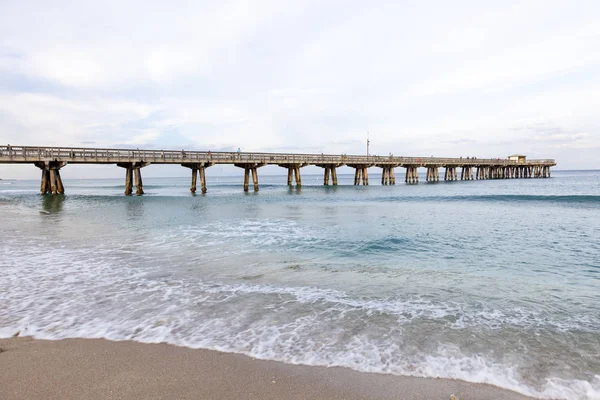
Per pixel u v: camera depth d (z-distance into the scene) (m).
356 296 6.09
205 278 7.12
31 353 4.12
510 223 14.58
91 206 21.86
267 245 10.37
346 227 13.59
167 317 5.18
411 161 49.56
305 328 4.80
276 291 6.33
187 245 10.36
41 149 25.91
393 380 3.61
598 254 9.27
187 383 3.52
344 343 4.39
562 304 5.76
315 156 39.69
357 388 3.46
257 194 33.22
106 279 7.03
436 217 16.55
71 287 6.54
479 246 10.26
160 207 21.27
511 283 6.87
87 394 3.31
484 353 4.15
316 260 8.66
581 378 3.66
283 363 3.92
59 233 12.34
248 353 4.14
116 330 4.74
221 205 22.50
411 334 4.64
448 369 3.81
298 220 15.60
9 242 10.77
